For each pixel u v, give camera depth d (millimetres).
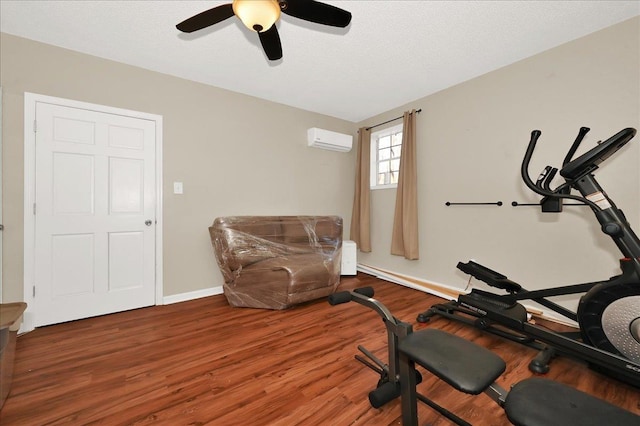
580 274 2217
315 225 3512
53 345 1941
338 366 1701
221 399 1408
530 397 784
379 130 3992
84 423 1247
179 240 2879
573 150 1765
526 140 2500
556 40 2240
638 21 1943
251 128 3357
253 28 1437
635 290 1478
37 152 2215
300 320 2395
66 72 2334
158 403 1377
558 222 2326
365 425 1252
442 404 1377
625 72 1999
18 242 2150
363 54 2455
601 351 1503
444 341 1063
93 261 2449
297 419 1282
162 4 1856
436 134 3227
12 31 2109
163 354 1830
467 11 1911
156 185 2750
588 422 685
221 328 2232
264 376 1598
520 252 2549
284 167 3648
